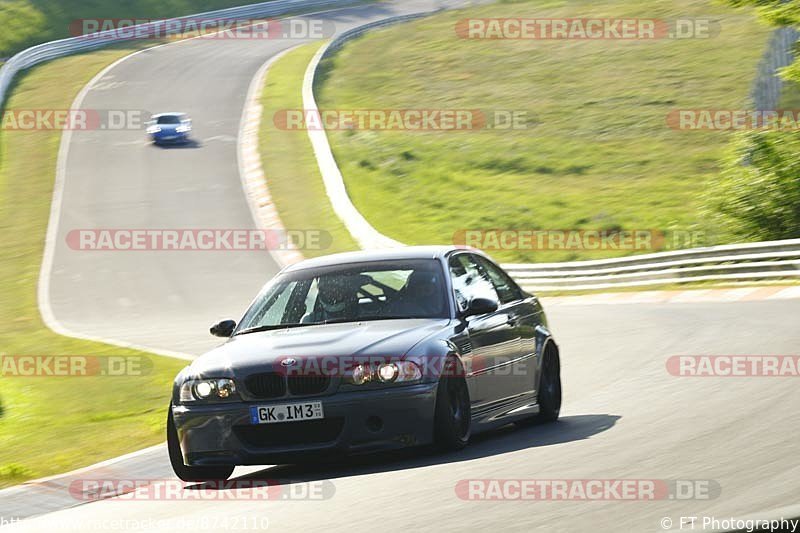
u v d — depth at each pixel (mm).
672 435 26891
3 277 121000
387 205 150375
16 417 54219
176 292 109438
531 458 25047
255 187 152125
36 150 178250
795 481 19969
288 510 21812
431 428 26000
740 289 87938
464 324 28375
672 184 156875
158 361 67250
